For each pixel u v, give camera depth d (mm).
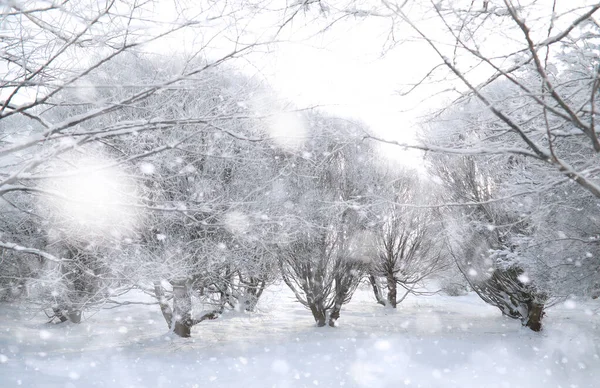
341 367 7699
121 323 14406
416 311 19156
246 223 9047
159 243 10250
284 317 16375
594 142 2615
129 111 5727
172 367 7754
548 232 6996
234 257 10961
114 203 3885
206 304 12984
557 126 3312
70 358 8711
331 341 10734
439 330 13523
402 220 18734
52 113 6891
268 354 9305
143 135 5246
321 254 13938
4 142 4543
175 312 11641
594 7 2570
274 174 10938
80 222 5527
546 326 13211
